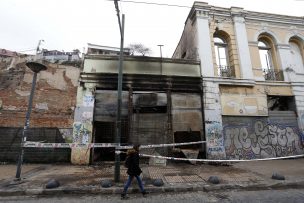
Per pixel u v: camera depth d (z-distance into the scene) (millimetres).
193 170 8984
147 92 12016
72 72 15992
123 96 11789
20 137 11555
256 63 13578
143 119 11664
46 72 15414
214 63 13180
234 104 12492
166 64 12625
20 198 5629
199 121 12023
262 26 14414
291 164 10305
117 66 12133
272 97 13672
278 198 5457
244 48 13523
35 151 11289
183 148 11547
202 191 6238
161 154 11227
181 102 12141
